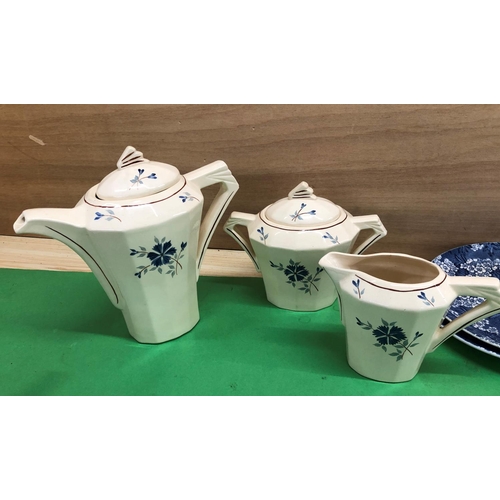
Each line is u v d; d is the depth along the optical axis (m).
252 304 0.75
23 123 0.82
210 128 0.76
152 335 0.66
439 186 0.75
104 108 0.78
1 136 0.84
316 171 0.77
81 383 0.60
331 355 0.64
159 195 0.57
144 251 0.57
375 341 0.56
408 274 0.60
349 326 0.58
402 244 0.82
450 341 0.66
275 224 0.67
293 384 0.60
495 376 0.60
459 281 0.54
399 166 0.75
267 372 0.62
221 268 0.85
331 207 0.69
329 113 0.72
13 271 0.85
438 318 0.53
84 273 0.84
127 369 0.62
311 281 0.69
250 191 0.81
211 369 0.62
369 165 0.75
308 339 0.67
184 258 0.62
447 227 0.79
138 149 0.80
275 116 0.74
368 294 0.53
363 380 0.60
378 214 0.79
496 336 0.63
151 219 0.55
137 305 0.63
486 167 0.72
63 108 0.79
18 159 0.86
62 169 0.85
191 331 0.70
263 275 0.73
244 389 0.59
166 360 0.64
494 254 0.77
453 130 0.70
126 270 0.59
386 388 0.58
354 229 0.68
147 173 0.58
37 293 0.79
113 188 0.57
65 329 0.70
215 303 0.76
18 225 0.53
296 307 0.73
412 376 0.59
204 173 0.65
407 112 0.70
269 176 0.79
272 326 0.70
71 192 0.87
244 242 0.75
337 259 0.58
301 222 0.65
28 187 0.89
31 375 0.61
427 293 0.52
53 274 0.84
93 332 0.70
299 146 0.76
